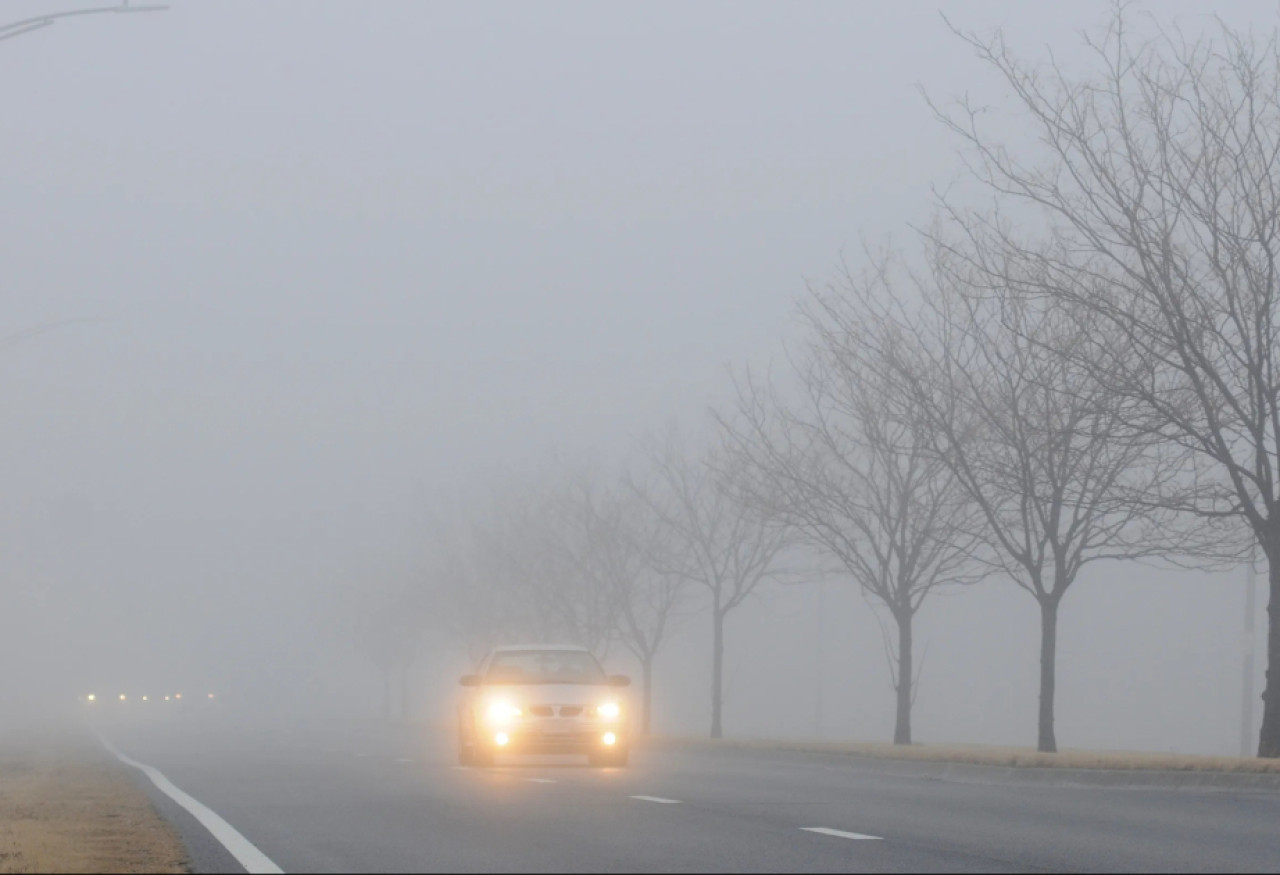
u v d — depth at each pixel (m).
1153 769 57.41
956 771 66.69
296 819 39.38
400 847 32.47
